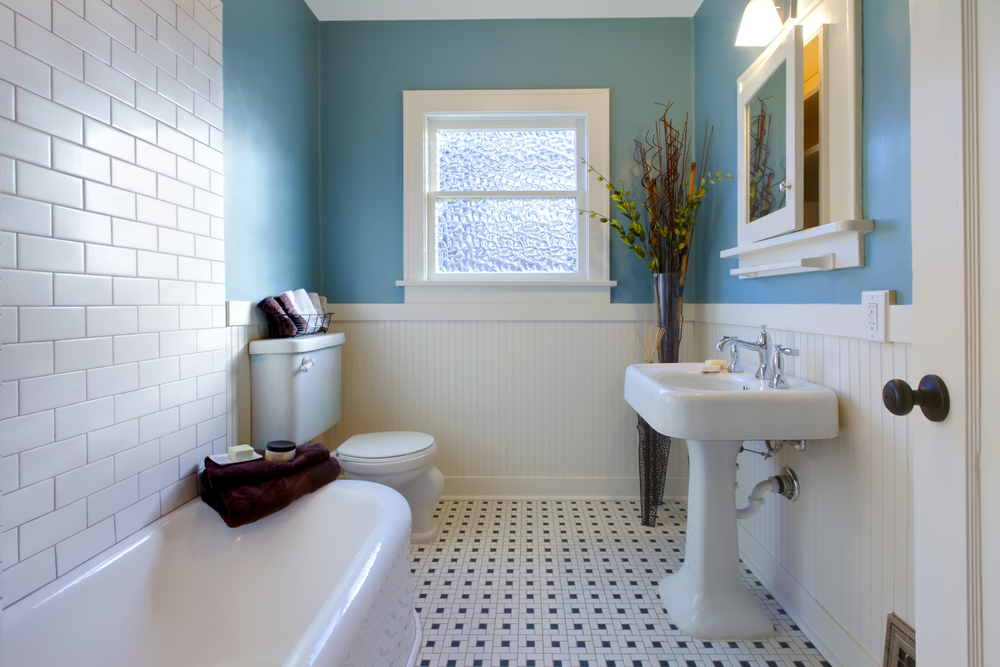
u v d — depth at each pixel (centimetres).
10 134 104
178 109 154
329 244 268
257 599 151
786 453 173
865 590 135
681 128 262
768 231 174
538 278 271
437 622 166
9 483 104
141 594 130
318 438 265
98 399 125
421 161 264
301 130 245
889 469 125
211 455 170
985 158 58
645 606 175
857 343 136
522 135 271
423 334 268
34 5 109
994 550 58
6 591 103
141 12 139
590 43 264
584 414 267
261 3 207
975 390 60
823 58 144
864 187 133
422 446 220
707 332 247
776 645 155
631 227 245
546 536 226
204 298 167
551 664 148
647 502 236
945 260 64
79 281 120
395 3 253
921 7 68
